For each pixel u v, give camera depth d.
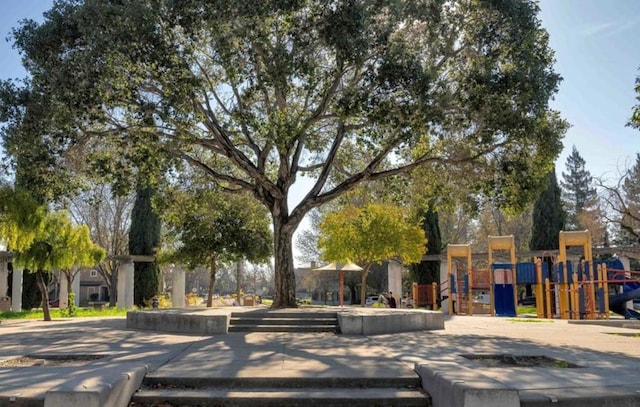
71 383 6.39
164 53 13.30
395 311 15.77
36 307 32.78
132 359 9.24
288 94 16.78
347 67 15.11
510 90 14.47
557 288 26.02
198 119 15.90
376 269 53.19
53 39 14.41
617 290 30.23
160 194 21.50
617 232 42.09
